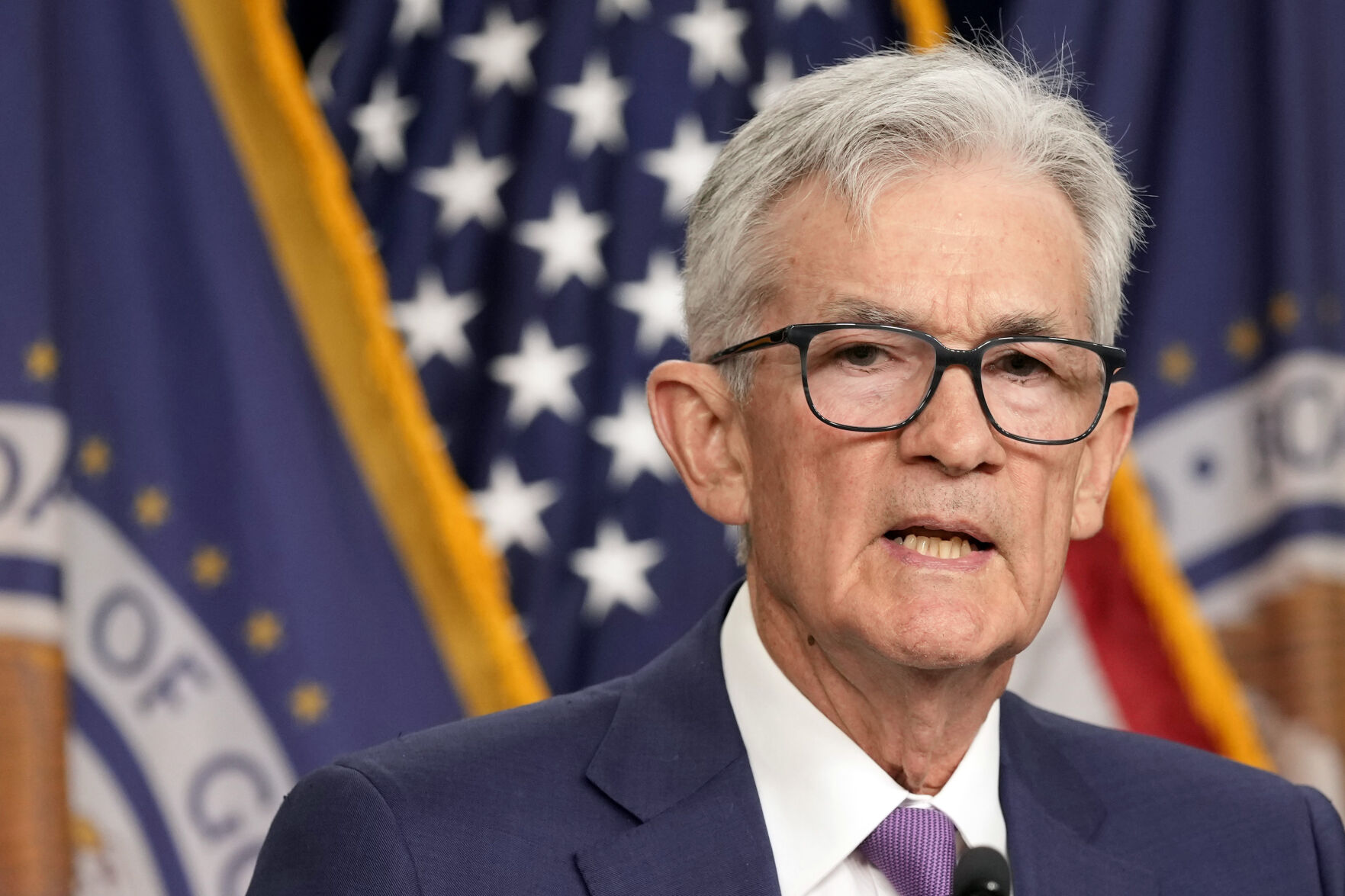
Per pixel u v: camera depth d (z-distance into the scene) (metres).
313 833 3.92
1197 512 9.58
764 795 4.15
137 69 9.40
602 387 9.61
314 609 9.12
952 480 3.81
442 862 3.83
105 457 9.14
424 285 9.71
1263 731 9.41
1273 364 9.52
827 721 4.14
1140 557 9.38
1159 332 9.66
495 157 9.86
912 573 3.80
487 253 9.77
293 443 9.24
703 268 4.34
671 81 9.84
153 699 9.07
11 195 9.05
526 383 9.59
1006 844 4.32
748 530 4.49
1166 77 9.84
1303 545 9.33
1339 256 9.48
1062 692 9.35
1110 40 9.79
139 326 9.19
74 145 9.27
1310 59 9.65
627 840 3.97
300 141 9.49
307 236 9.42
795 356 3.98
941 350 3.82
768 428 4.06
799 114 4.11
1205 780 4.93
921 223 3.90
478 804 3.98
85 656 9.05
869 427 3.84
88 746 9.02
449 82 9.93
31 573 8.90
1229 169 9.71
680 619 9.48
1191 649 9.21
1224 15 9.80
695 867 3.95
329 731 9.08
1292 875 4.74
